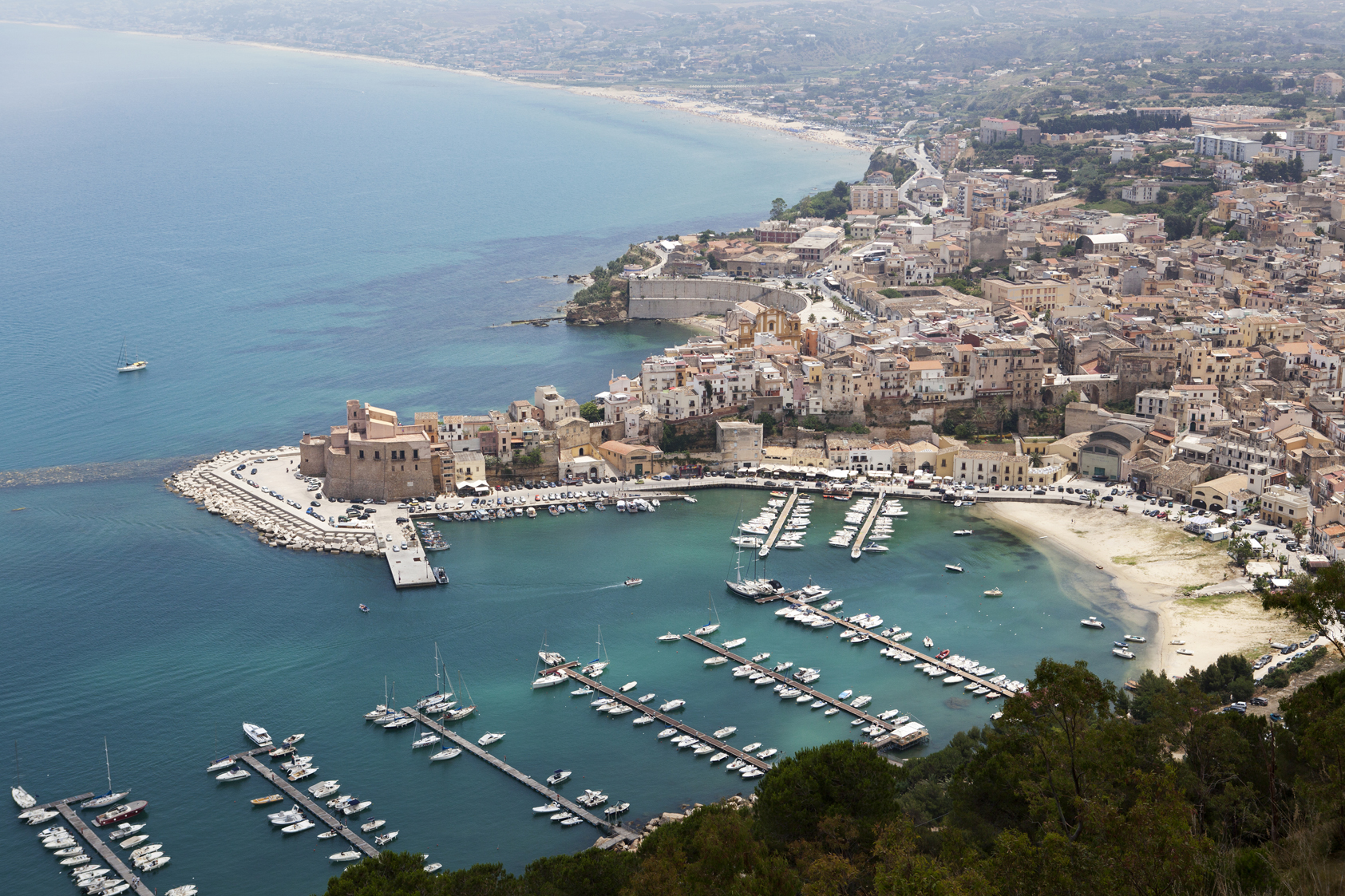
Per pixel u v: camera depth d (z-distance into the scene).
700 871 187.38
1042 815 176.00
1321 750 168.88
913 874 151.25
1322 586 167.25
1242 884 145.12
